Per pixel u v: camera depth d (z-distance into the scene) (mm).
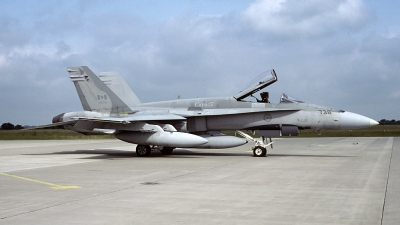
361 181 11375
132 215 7297
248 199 8742
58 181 11641
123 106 21359
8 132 88562
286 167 15141
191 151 24922
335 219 6973
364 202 8398
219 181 11430
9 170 14656
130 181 11523
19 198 8984
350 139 43781
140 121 19703
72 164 16828
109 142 40156
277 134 20078
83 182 11398
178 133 19391
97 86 21547
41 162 17906
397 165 15758
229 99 20734
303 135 61469
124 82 23891
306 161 17609
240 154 22266
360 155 21031
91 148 29016
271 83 20375
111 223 6742
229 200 8641
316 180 11594
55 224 6699
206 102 21000
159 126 19672
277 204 8219
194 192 9633
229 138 19859
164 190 9938
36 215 7336
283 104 20000
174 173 13344
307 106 19672
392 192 9570
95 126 19938
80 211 7637
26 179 12141
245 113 20141
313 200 8625
